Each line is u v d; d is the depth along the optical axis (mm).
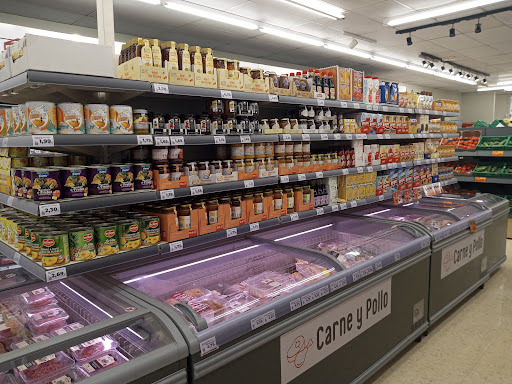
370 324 2553
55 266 1812
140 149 2338
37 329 1659
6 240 2305
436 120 5055
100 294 1874
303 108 3479
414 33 7656
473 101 17953
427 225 3471
